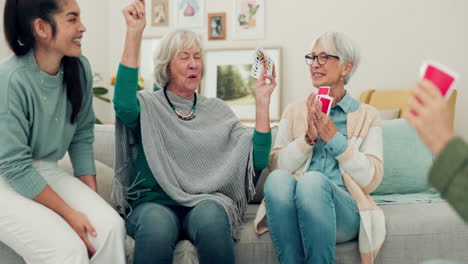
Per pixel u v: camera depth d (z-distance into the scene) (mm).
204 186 1720
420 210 1805
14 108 1424
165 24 3934
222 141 1828
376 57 3578
